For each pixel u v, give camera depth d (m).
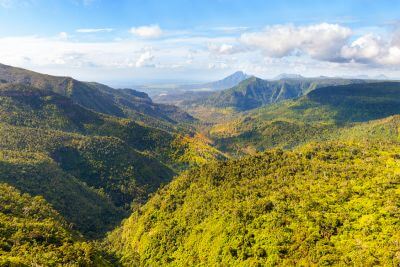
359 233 90.88
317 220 99.31
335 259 84.69
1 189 147.00
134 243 147.25
